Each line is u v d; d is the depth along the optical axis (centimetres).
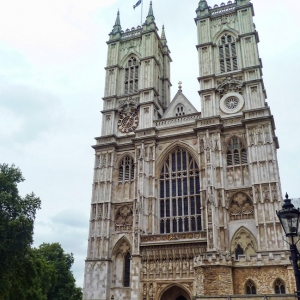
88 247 6262
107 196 6556
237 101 6506
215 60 7075
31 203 5028
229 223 5691
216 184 5903
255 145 5931
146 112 7044
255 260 4059
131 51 7919
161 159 6600
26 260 5094
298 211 1870
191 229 5972
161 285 5438
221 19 7425
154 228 6069
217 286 3894
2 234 4450
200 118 6438
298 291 1717
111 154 6900
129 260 6100
